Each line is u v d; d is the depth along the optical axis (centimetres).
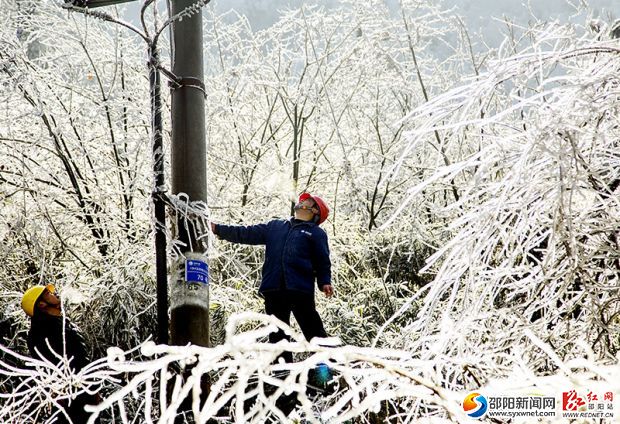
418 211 1095
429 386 264
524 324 438
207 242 741
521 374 275
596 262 463
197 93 770
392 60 1264
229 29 1334
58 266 1055
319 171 1245
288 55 1288
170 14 796
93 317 932
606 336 451
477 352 425
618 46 441
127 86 1188
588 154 447
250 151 1245
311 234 760
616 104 420
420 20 1336
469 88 442
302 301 743
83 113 1162
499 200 413
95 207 1071
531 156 420
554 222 390
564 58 471
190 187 741
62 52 1216
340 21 1318
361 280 1059
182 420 631
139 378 255
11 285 1033
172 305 709
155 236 729
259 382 253
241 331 959
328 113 1241
